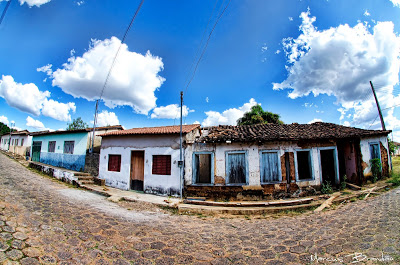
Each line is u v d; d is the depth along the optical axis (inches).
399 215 269.1
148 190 454.9
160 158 458.9
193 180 428.1
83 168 636.7
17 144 1179.9
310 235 228.2
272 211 339.9
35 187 394.9
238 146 428.5
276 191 414.6
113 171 514.6
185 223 282.2
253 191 410.9
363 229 231.9
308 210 342.3
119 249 184.2
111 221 256.7
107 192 423.2
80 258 161.8
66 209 279.1
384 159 551.8
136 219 279.0
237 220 303.9
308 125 582.2
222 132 503.2
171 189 433.4
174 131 442.3
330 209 334.0
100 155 546.6
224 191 415.2
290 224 275.0
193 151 436.8
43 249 166.2
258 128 540.4
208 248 200.2
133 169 493.0
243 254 187.6
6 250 151.8
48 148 821.2
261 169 418.9
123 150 506.9
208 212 337.7
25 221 211.2
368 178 496.1
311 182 430.0
